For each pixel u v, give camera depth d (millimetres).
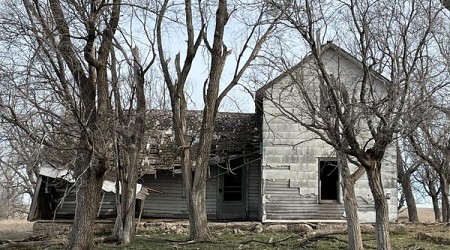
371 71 13789
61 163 12945
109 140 14758
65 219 22562
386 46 11961
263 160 22281
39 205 22203
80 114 11984
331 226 21219
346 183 14539
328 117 12594
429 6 15203
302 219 21969
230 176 24031
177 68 17844
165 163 22703
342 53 18094
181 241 17422
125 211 17109
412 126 11477
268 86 17578
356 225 14391
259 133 24312
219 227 21047
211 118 17625
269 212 21984
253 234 20062
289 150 22328
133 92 16516
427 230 20688
